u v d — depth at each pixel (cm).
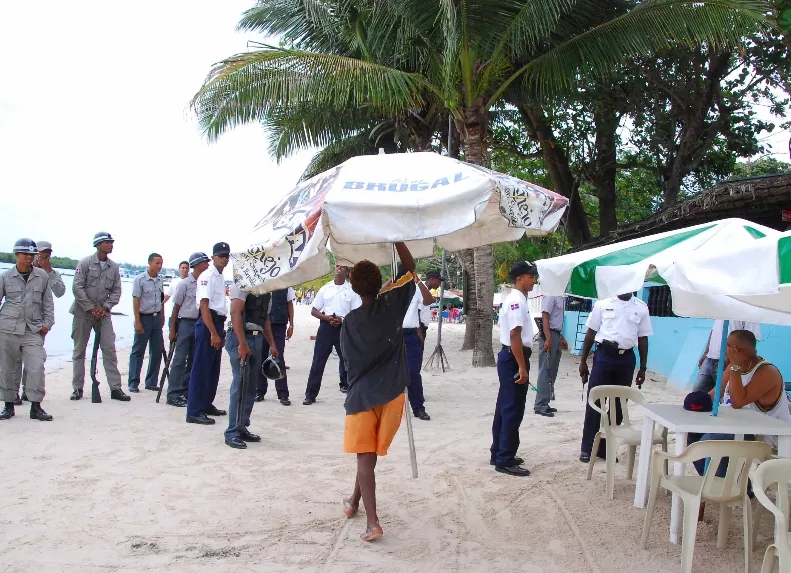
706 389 755
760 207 1074
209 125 1272
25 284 788
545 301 912
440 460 667
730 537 481
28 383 783
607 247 512
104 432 738
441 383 1191
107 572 396
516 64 1359
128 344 1920
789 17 1038
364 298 471
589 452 671
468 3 1148
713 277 331
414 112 1627
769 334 1035
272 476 596
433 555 436
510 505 536
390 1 1201
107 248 918
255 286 375
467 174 401
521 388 617
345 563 419
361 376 458
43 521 472
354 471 618
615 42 1165
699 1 1050
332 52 1485
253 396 719
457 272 3238
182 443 702
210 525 476
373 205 381
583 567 423
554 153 2016
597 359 668
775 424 476
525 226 413
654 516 517
